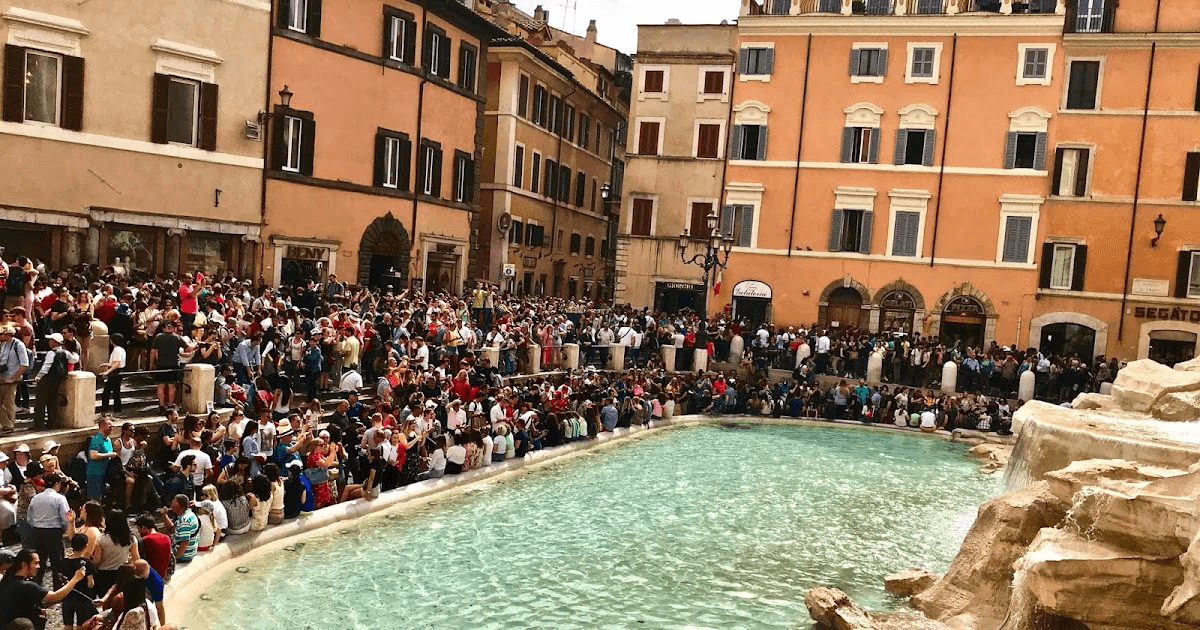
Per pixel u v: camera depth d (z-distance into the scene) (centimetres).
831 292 4475
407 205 3772
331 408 2241
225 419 1881
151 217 2883
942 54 4297
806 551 1836
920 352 3697
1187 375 1934
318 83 3362
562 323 3503
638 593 1547
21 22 2548
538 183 5244
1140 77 4088
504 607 1445
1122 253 4144
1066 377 3462
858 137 4422
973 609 1414
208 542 1492
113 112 2773
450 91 3956
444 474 2191
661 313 4341
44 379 1598
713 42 4788
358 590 1463
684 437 3077
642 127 4906
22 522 1216
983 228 4278
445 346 2759
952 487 2498
